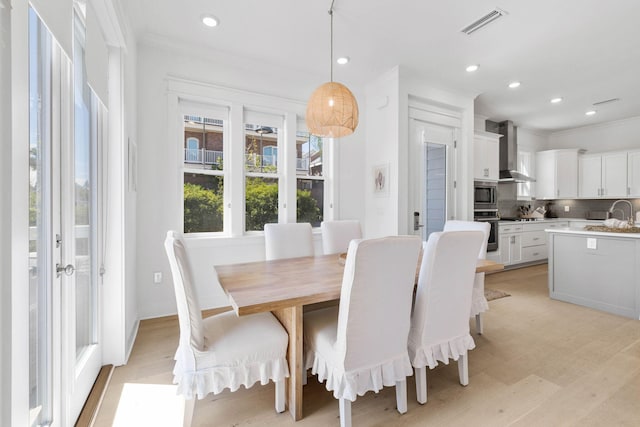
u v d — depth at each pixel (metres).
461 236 1.58
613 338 2.46
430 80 3.71
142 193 2.78
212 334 1.51
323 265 2.13
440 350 1.67
